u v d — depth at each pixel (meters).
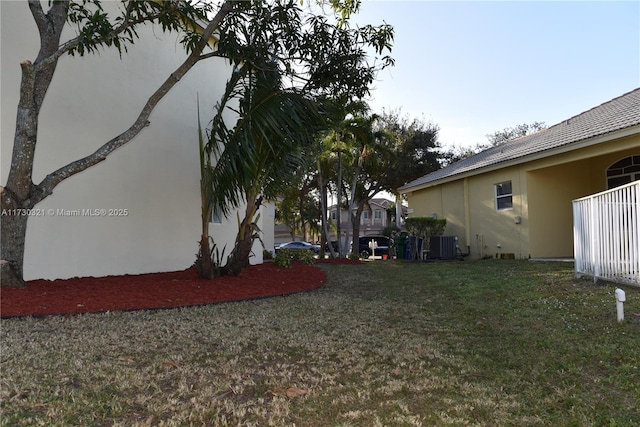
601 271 7.02
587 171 14.20
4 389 3.17
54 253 7.97
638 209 6.09
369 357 4.24
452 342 4.75
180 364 3.91
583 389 3.36
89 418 2.79
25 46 7.63
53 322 5.28
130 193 9.45
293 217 44.09
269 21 7.78
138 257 9.55
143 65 9.83
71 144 8.31
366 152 18.06
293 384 3.50
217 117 8.05
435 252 16.20
